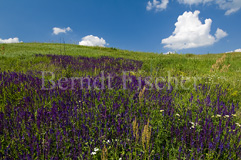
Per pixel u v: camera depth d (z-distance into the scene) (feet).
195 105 13.93
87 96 14.17
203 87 17.80
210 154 8.09
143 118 11.15
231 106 12.80
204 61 44.80
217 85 18.44
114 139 9.33
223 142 8.52
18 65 28.73
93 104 12.67
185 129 9.82
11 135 8.75
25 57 38.04
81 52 67.46
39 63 30.91
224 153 8.24
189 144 9.06
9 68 26.99
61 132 9.41
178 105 13.85
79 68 28.35
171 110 12.13
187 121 11.04
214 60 44.70
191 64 42.68
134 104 13.09
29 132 8.84
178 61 45.55
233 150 8.43
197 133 9.43
